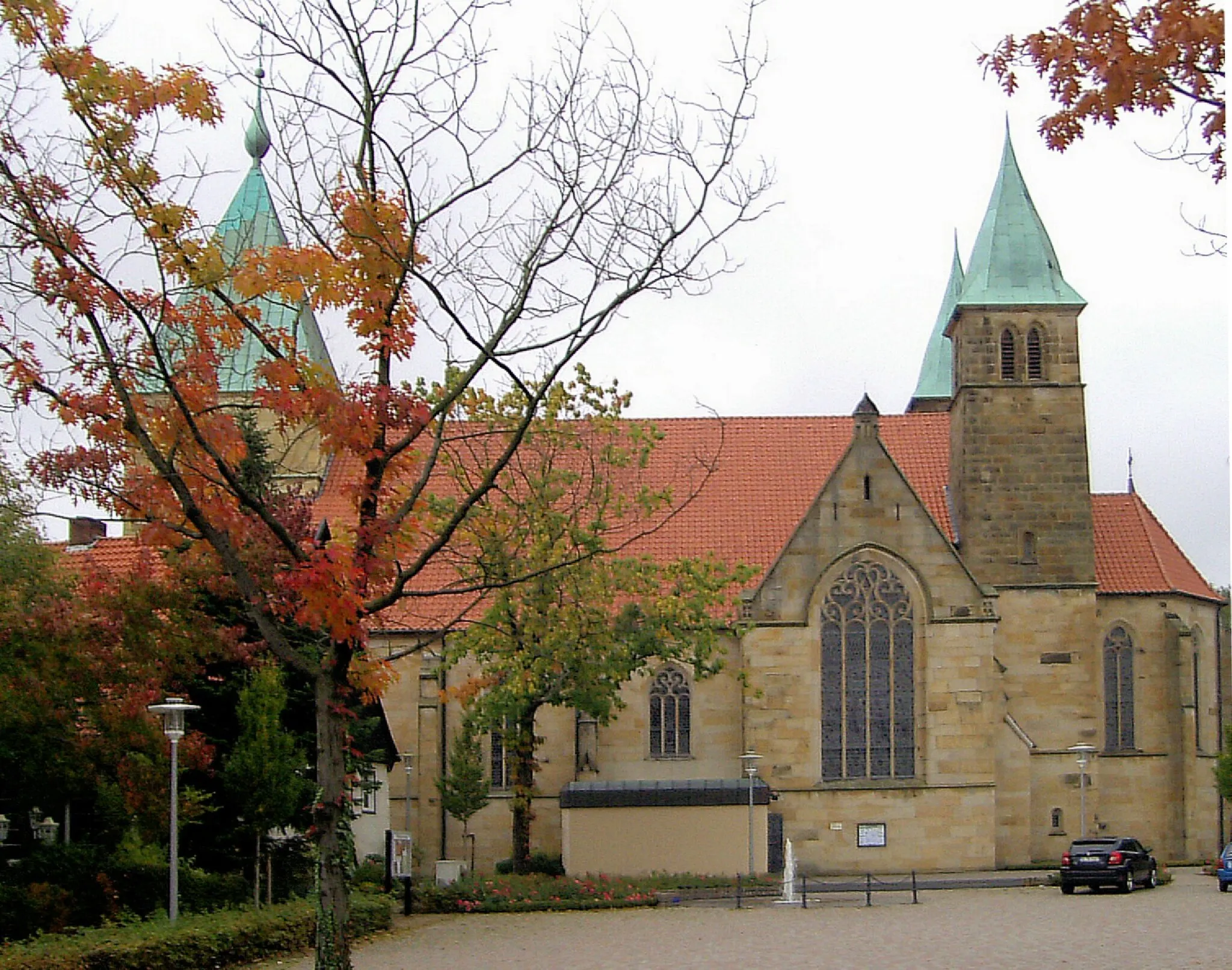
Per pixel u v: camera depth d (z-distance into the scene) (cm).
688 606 5406
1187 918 3959
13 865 3881
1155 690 6900
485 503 3344
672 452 7462
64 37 2308
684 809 5844
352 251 2364
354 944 3825
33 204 2244
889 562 6281
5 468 4497
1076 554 6694
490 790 6656
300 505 4578
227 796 4194
